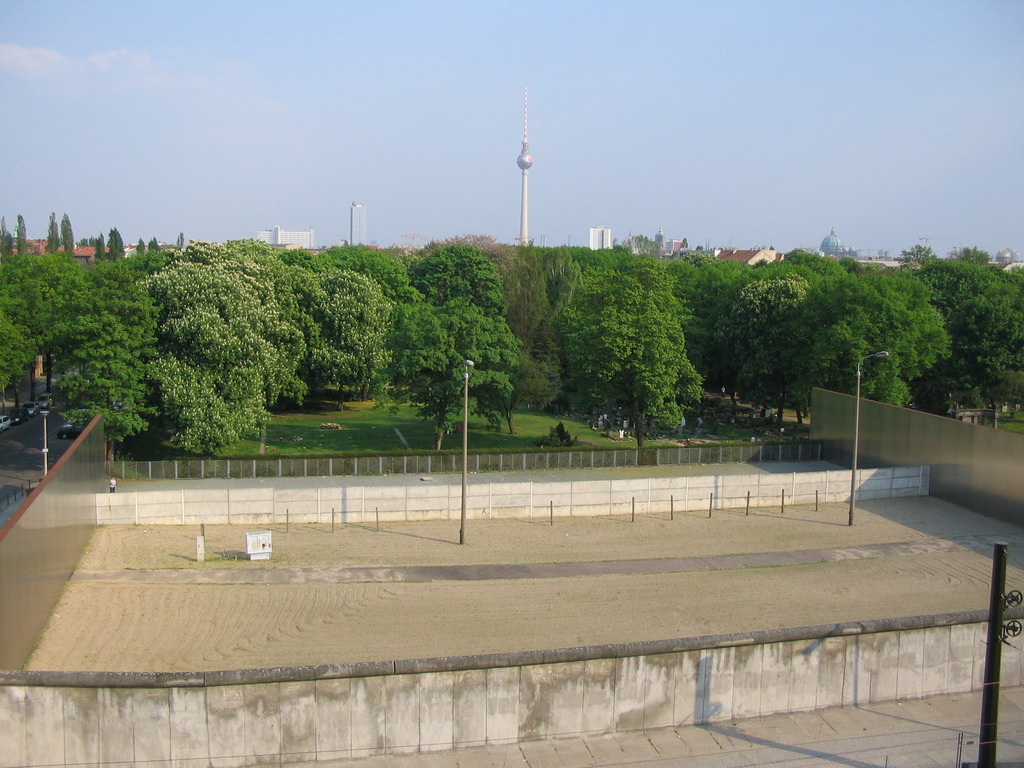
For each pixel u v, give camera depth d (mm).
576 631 36094
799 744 24969
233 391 67375
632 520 53438
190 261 87438
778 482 57406
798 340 86000
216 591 39969
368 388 97250
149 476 63812
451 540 48656
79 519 44469
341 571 43094
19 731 23266
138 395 63844
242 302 70438
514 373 81000
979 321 90062
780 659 26609
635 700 25531
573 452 70438
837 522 53844
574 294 121812
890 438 65375
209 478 64250
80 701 23188
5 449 72688
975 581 43375
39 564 34594
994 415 87000
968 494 57125
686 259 184125
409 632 35719
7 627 29609
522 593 40562
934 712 27109
